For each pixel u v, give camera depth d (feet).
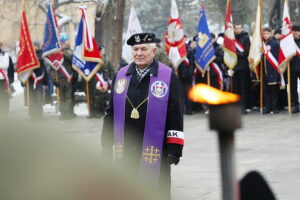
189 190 37.32
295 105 77.66
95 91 83.25
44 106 103.76
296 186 37.22
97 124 73.46
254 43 77.41
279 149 51.67
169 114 24.94
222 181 4.14
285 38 75.66
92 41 82.53
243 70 78.74
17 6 174.09
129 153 24.68
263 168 43.19
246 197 7.02
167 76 25.05
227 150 4.09
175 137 24.75
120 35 105.09
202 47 81.00
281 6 167.53
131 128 24.94
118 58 104.83
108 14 113.50
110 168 3.96
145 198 4.02
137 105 24.94
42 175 3.63
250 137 59.16
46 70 85.97
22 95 89.15
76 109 95.40
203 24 81.00
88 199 3.68
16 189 3.57
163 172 24.89
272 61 76.95
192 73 82.94
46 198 3.59
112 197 3.79
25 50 83.41
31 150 3.67
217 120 4.05
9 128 3.71
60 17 142.51
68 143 3.87
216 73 81.66
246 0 199.11
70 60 83.56
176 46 83.56
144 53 25.08
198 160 48.37
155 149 24.77
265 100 78.69
